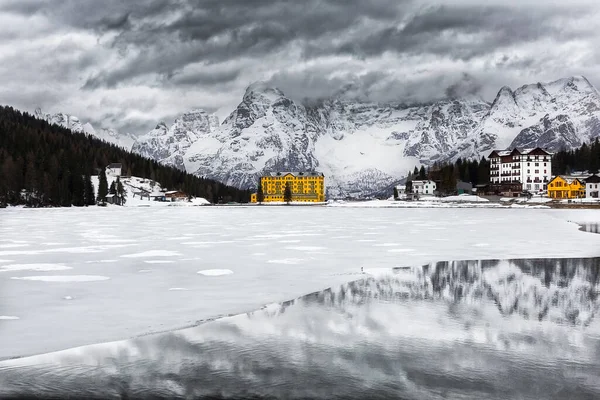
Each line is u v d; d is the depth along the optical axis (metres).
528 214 110.12
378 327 18.86
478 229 63.97
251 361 15.48
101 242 47.84
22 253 39.12
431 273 30.03
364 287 25.91
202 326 18.91
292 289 25.36
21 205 187.62
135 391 13.45
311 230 63.50
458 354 16.03
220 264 33.41
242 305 22.03
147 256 37.41
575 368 14.98
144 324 19.09
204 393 13.37
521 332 18.31
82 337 17.59
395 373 14.62
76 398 13.05
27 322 19.25
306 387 13.69
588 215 103.56
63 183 198.50
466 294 24.33
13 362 15.35
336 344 16.97
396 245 44.91
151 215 115.94
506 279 28.19
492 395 13.20
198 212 138.62
